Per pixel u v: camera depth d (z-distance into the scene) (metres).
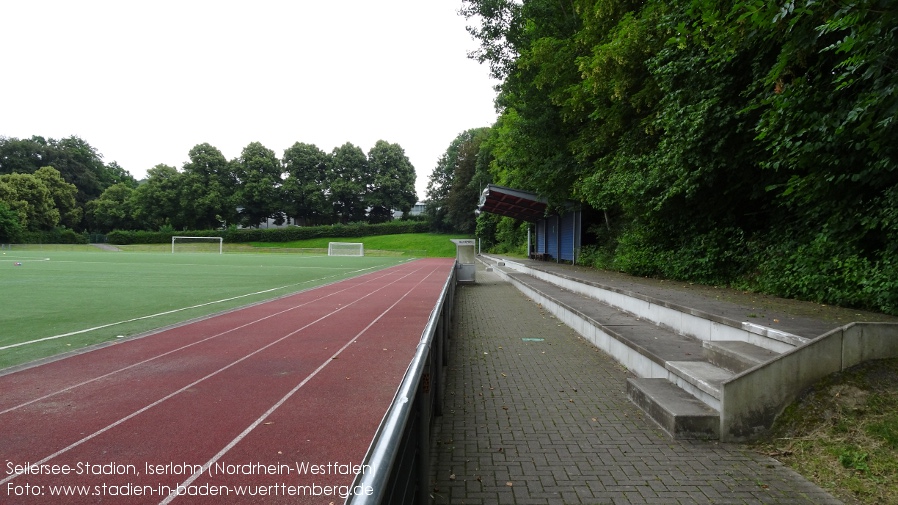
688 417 4.08
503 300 15.31
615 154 14.77
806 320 5.61
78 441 3.96
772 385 4.03
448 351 7.40
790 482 3.32
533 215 31.33
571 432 4.34
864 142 6.04
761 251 9.84
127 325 9.52
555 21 18.22
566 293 13.30
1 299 13.52
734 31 6.02
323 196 92.12
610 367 6.77
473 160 75.50
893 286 5.98
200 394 5.21
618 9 13.20
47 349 7.37
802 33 5.76
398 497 1.70
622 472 3.52
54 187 77.88
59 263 32.91
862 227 7.14
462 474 3.53
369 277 24.03
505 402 5.23
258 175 86.62
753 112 8.91
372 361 6.69
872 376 3.99
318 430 4.21
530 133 20.09
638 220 14.48
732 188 10.45
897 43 4.66
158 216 83.31
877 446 3.42
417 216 96.50
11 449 3.80
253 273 25.48
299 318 10.60
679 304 7.14
